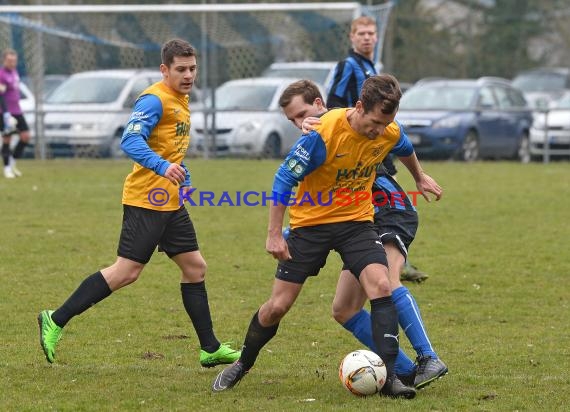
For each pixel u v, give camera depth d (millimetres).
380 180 16766
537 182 45938
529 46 89438
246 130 55094
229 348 16656
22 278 24422
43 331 16031
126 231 16188
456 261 27094
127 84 57250
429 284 24203
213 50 57344
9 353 17484
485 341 18797
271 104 55781
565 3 88438
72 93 57344
